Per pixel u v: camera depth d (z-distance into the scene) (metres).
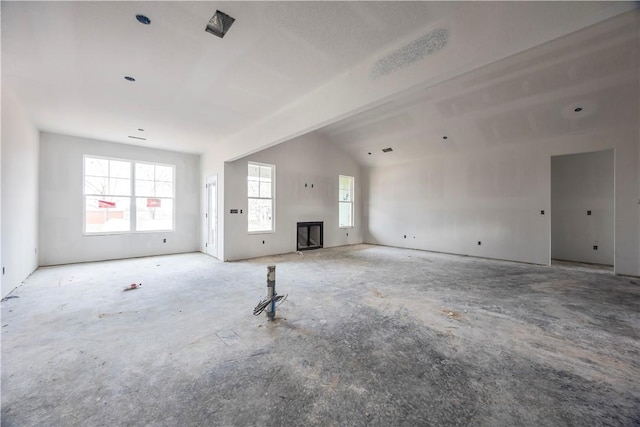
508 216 6.38
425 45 2.42
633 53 3.64
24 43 2.56
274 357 2.18
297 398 1.70
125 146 6.38
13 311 3.10
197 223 7.53
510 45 1.94
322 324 2.80
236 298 3.60
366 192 9.55
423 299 3.58
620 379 1.90
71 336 2.51
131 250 6.50
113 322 2.82
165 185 7.05
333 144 8.68
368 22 2.34
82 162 5.83
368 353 2.24
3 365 2.04
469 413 1.58
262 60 2.93
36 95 3.73
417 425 1.49
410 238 8.31
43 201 5.40
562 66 4.10
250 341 2.44
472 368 2.03
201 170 7.46
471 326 2.76
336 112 3.34
